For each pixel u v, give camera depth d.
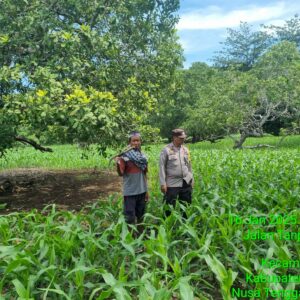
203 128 26.30
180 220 4.68
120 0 9.44
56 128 7.07
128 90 9.46
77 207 8.32
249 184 7.28
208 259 3.48
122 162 5.70
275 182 7.70
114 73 9.34
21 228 4.95
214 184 8.00
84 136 7.70
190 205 5.40
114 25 9.66
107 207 5.82
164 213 5.69
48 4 8.86
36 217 5.18
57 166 16.20
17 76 7.02
